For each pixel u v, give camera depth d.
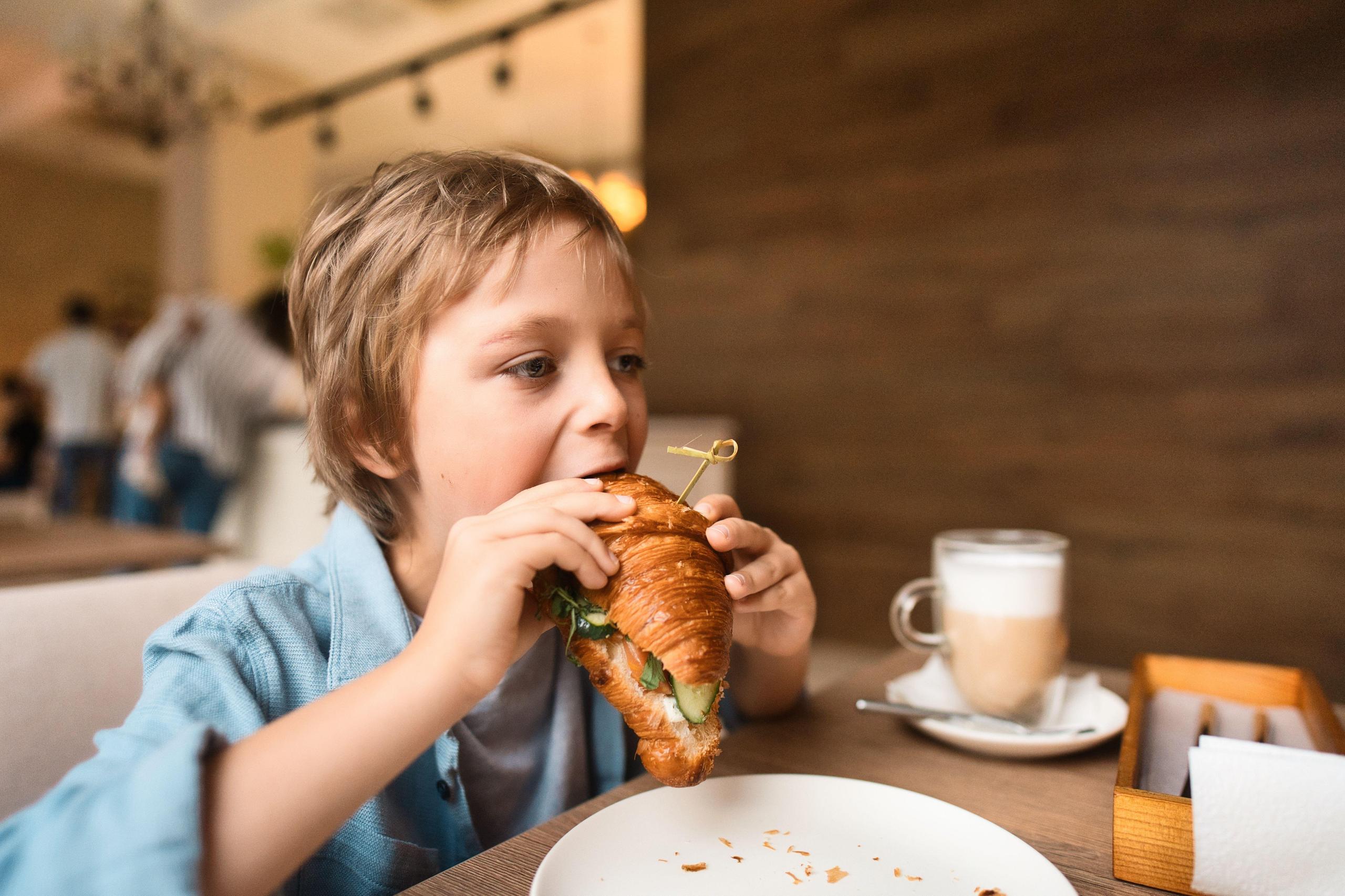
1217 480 2.65
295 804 0.46
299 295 0.79
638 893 0.49
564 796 0.81
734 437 3.64
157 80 4.75
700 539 0.60
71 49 4.63
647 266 4.01
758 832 0.57
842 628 3.48
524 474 0.64
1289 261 2.50
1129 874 0.53
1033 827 0.60
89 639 0.88
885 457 3.35
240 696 0.61
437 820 0.72
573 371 0.66
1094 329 2.86
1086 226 2.86
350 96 5.23
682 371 3.93
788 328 3.59
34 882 0.39
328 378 0.73
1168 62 2.69
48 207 8.72
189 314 3.48
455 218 0.66
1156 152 2.72
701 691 0.54
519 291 0.63
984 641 0.81
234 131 6.46
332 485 0.77
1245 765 0.50
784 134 3.55
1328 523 2.48
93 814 0.42
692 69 3.80
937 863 0.53
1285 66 2.49
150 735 0.53
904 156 3.25
